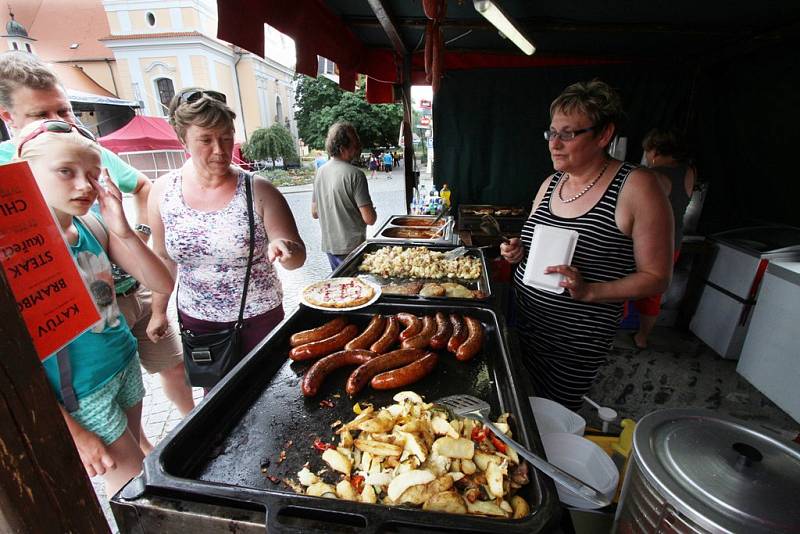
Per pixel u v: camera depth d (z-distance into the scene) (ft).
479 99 16.53
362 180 12.30
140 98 88.22
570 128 5.13
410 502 2.95
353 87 13.88
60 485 1.80
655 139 10.98
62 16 92.99
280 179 76.23
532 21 11.45
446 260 9.20
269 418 4.17
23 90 5.30
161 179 6.57
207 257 6.50
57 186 4.27
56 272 2.19
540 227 5.67
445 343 5.46
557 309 6.01
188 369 7.09
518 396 4.00
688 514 1.96
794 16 10.28
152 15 82.38
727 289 12.48
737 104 13.83
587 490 2.86
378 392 4.62
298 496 2.74
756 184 13.50
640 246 5.11
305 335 5.44
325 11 9.78
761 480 2.05
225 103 5.97
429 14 8.04
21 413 1.61
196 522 2.68
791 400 10.04
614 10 10.28
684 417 2.64
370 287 6.95
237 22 6.19
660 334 14.23
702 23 11.16
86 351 5.26
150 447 7.68
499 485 3.05
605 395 11.05
